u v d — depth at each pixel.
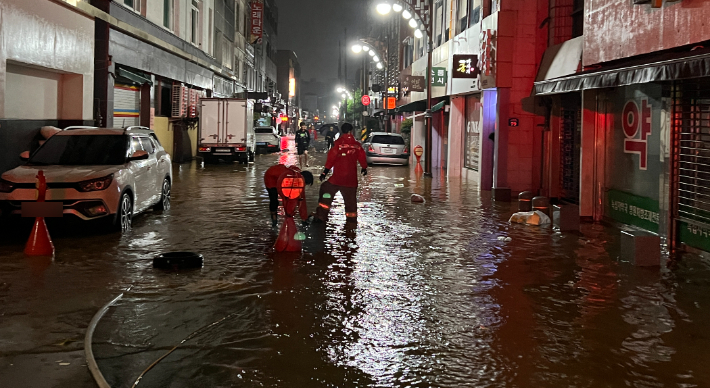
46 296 6.73
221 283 7.38
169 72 28.89
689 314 6.33
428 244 10.06
